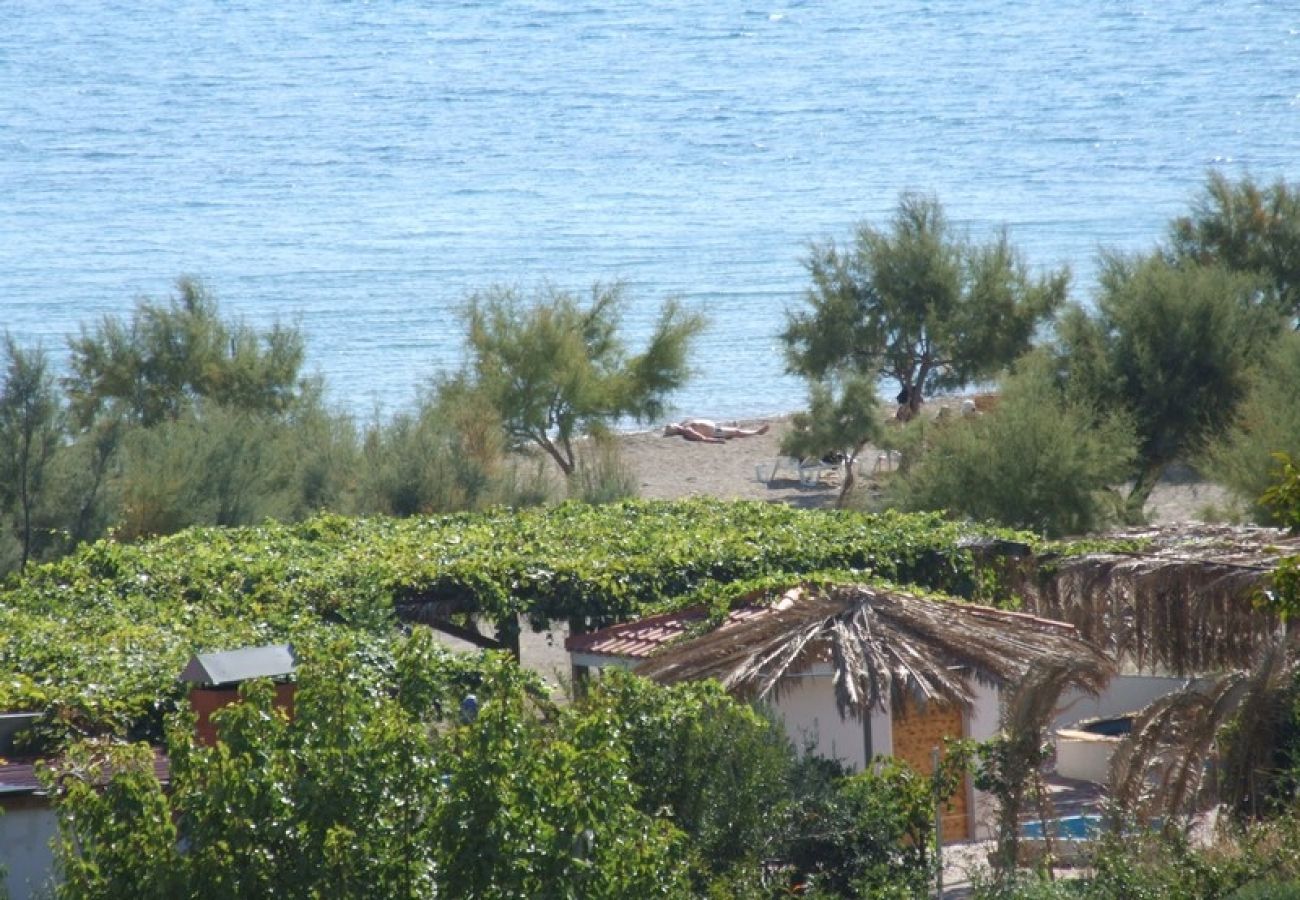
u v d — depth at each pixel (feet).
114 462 348.38
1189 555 240.53
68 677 192.44
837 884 159.33
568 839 97.96
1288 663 182.60
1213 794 183.93
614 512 303.68
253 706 100.22
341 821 96.27
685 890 112.06
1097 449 365.61
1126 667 277.23
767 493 541.34
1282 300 486.38
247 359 478.18
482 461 409.08
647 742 148.46
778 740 167.12
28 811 154.10
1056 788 230.68
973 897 158.30
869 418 476.95
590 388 471.62
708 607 235.61
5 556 321.73
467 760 97.76
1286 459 145.38
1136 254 500.74
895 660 194.18
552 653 319.88
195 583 244.42
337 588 236.63
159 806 96.43
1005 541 267.39
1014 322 503.61
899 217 534.37
